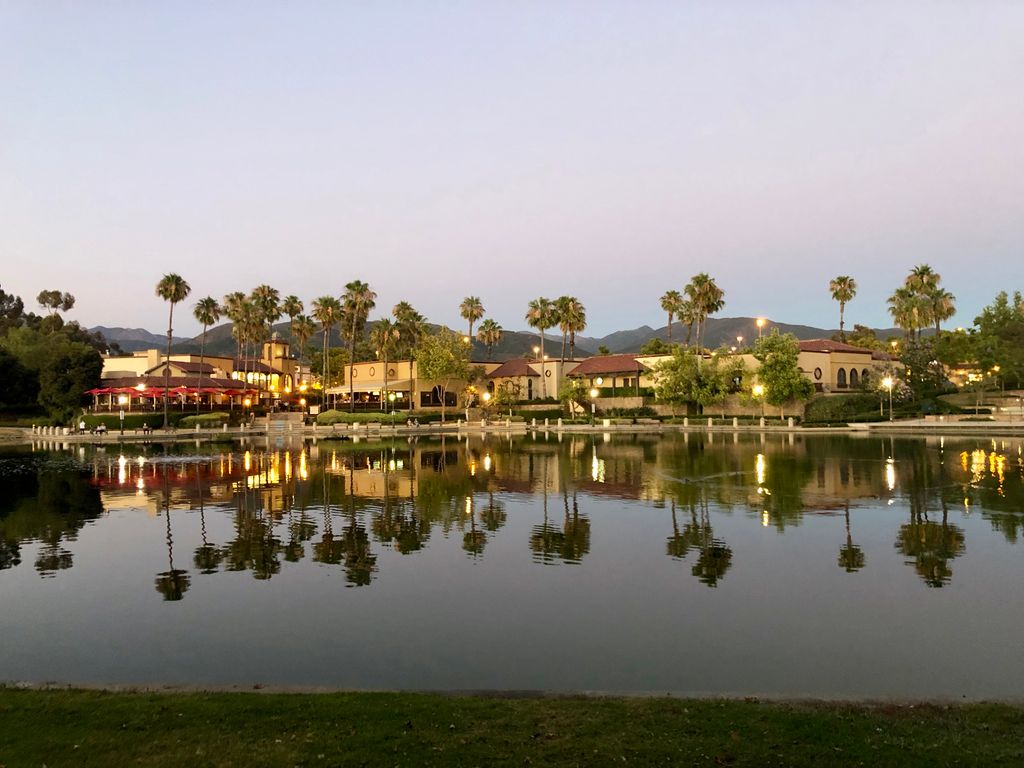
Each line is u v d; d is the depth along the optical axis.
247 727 7.45
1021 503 23.42
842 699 8.56
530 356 112.00
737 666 10.53
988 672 10.22
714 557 16.91
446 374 87.12
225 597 14.23
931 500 24.12
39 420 77.88
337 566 16.52
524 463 39.25
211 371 100.12
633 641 11.61
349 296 83.75
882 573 15.33
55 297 149.50
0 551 18.38
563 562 16.66
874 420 66.25
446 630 12.23
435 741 7.07
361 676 10.35
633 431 70.44
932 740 7.07
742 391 75.62
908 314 84.38
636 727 7.48
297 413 92.56
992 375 80.50
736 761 6.57
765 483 28.95
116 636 12.10
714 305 90.06
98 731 7.32
